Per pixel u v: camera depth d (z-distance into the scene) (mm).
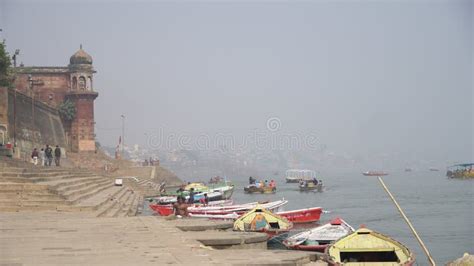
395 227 33094
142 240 14438
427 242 26484
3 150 41219
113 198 34125
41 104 67188
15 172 27016
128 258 11562
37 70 82688
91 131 82562
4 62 49656
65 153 77312
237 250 14188
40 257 11695
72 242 14008
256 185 73125
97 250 12680
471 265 17047
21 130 55094
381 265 13852
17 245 13445
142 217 22062
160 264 10812
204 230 18156
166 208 36094
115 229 17031
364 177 164625
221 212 30391
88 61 84250
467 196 61312
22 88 77625
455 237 28125
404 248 15000
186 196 47156
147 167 84750
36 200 23812
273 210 33438
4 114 46219
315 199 60125
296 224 31641
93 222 19266
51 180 29641
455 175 112938
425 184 94875
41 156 51750
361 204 52062
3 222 18922
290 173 118312
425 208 46562
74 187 31000
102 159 82625
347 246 15133
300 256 13859
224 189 54812
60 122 79375
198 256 11852
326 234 20188
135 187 65438
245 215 23047
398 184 97688
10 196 23750
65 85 83875
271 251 14891
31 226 17719
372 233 15234
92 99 82812
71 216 21469
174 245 13508
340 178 156125
